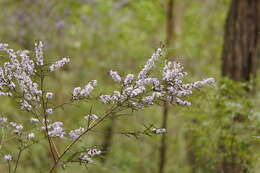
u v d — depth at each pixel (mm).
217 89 4391
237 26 5527
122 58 8602
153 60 2549
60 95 5660
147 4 8086
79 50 8117
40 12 7555
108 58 8484
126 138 7273
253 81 5137
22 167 5793
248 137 4395
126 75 2703
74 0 7961
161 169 7531
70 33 8031
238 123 4523
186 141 7246
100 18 8586
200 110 4500
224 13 10109
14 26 7184
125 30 8695
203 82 2625
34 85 2693
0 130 3049
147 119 6879
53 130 2824
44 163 5379
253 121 4457
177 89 2588
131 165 7133
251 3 5508
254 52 5531
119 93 2625
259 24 5535
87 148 2758
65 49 7875
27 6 7629
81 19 8289
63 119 5430
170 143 7965
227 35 5602
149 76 2627
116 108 2715
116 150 6855
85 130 2883
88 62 8039
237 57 5500
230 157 4574
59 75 6059
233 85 4480
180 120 6992
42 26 7441
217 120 4512
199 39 9898
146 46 8703
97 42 8531
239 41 5508
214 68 9438
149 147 8008
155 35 9156
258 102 5051
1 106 6344
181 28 9133
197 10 10180
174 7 8133
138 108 2650
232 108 4375
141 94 2611
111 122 6320
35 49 2664
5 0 7902
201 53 9672
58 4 7871
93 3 8492
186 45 9211
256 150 4516
